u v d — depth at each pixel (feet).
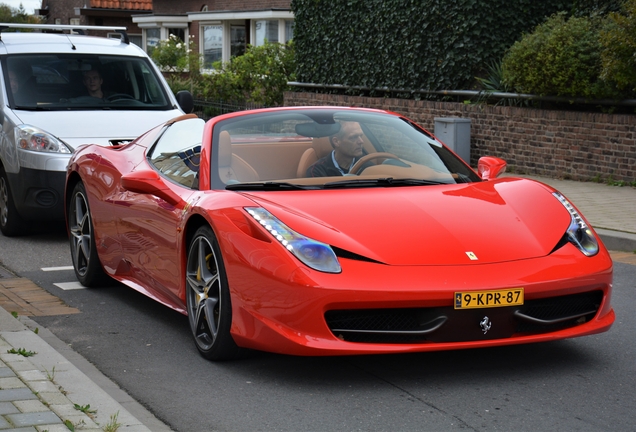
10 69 30.17
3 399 11.67
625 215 29.27
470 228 13.56
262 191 15.01
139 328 17.08
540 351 14.88
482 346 12.71
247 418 11.84
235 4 106.42
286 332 12.64
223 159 15.85
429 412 11.91
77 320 17.81
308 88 61.41
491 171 17.02
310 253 12.69
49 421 10.80
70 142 27.45
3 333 15.08
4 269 23.58
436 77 49.26
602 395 12.59
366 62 54.65
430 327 12.55
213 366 14.32
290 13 95.55
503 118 44.06
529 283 12.69
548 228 13.96
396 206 14.12
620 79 36.09
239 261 13.23
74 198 21.44
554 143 41.16
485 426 11.37
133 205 17.58
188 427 11.58
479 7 46.62
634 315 17.67
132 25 138.10
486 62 47.21
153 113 30.19
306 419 11.73
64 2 146.20
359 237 13.10
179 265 15.43
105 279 20.80
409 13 50.34
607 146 38.40
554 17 43.09
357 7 54.95
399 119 17.95
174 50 88.33
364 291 12.28
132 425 10.89
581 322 13.73
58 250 26.45
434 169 16.44
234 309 13.43
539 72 40.96
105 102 30.35
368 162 16.33
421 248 12.95
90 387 12.34
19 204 27.55
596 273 13.34
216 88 74.69
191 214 14.76
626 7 35.91
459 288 12.39
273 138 16.39
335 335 12.71
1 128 28.78
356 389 12.91
